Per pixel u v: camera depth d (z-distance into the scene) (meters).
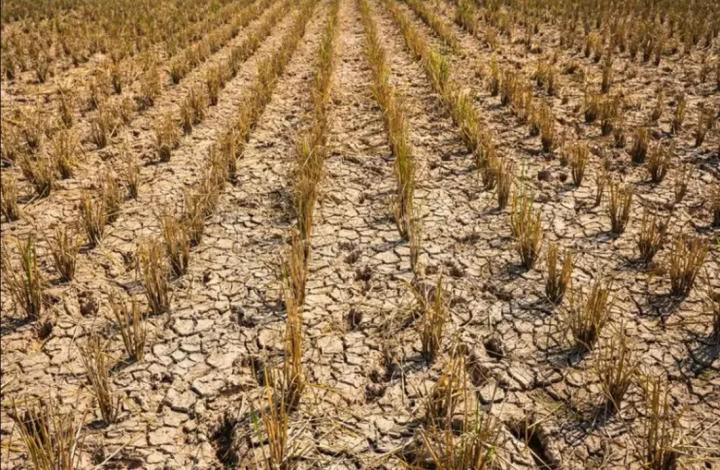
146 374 2.99
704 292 3.33
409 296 3.50
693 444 2.36
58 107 7.51
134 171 5.28
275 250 4.11
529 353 2.97
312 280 3.74
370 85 7.78
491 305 3.38
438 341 2.96
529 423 2.54
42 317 3.48
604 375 2.66
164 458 2.50
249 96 7.70
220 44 11.70
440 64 7.76
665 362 2.84
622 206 4.39
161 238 4.32
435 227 4.29
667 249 3.80
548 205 4.48
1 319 3.48
